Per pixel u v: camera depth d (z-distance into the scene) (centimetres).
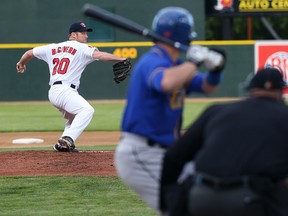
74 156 2672
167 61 1202
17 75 6119
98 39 6134
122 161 1245
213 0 6122
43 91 6138
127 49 6003
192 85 1242
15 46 6081
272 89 1127
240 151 1065
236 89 6156
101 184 2216
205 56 1138
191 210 1101
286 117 1087
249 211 1052
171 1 6131
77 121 2770
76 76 2806
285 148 1074
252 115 1090
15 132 4050
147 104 1207
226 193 1060
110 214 1856
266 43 6094
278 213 1063
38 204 1981
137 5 6150
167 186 1171
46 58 2839
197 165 1096
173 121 1239
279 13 6056
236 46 6119
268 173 1059
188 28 1222
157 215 1841
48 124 4456
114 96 6138
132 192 2122
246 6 6081
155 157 1229
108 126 4303
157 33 1226
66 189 2161
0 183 2239
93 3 6156
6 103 6056
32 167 2477
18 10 6178
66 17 6169
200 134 1138
